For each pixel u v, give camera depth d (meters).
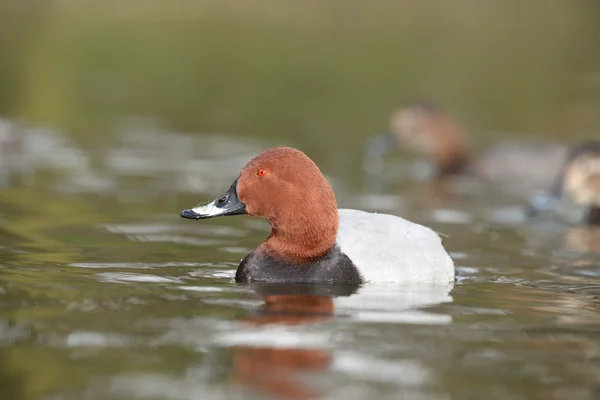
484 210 15.97
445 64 30.48
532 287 10.03
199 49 31.31
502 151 20.86
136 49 31.31
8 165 17.47
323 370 6.90
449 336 7.87
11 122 21.34
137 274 9.86
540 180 19.77
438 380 6.79
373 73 29.11
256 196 9.73
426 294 9.39
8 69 27.42
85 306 8.39
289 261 9.75
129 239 11.91
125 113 23.61
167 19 36.03
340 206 15.52
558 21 37.09
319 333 7.78
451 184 19.16
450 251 12.20
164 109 24.27
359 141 22.02
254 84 27.84
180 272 10.06
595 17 38.06
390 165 20.89
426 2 38.59
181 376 6.68
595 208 15.55
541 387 6.73
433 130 20.64
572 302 9.32
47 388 6.41
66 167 17.52
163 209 14.17
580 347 7.68
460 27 36.12
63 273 9.76
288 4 38.31
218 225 13.20
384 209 15.42
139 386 6.48
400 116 21.34
